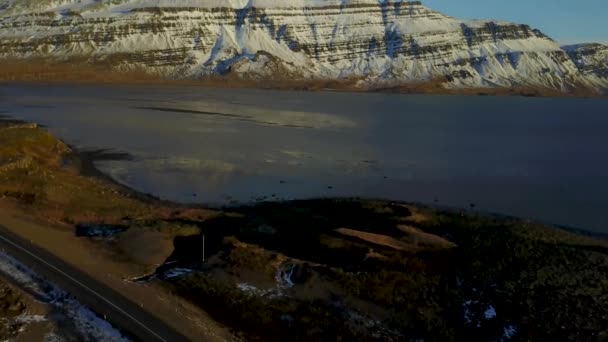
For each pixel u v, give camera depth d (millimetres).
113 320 20531
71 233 30531
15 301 21594
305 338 21031
